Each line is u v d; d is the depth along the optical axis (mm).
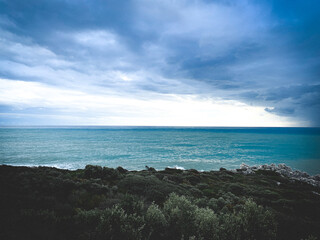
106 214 6180
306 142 110375
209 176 24641
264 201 14352
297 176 32156
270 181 24359
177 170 27500
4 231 5055
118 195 10219
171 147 78750
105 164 42906
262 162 51125
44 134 144500
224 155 60594
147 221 6426
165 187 13250
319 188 23688
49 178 11297
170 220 6723
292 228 8367
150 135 155250
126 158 50938
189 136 149500
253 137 146250
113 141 100375
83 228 5984
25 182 9711
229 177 25484
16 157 48719
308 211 13250
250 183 22594
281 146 89625
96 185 11195
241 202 12930
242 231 6512
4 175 10805
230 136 154625
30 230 5344
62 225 5961
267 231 6711
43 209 7031
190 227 6398
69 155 53438
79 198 8984
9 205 6809
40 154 54062
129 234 5453
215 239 5918
